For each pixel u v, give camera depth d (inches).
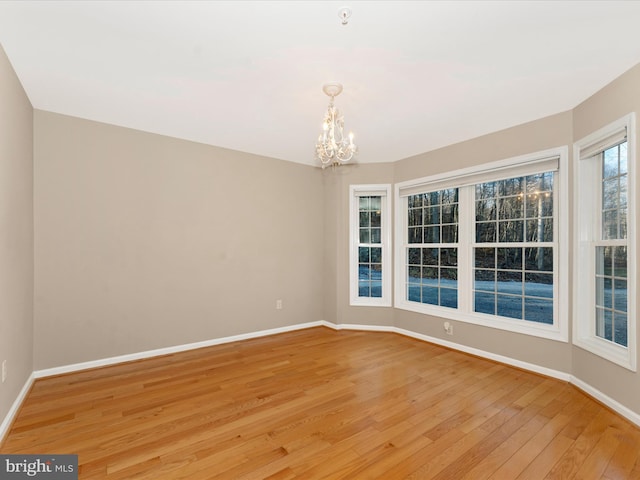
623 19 67.6
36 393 102.0
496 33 72.2
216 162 154.2
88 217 122.3
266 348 148.9
